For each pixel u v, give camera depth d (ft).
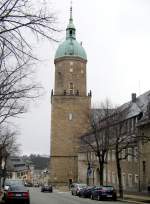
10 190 105.40
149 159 154.30
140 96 194.29
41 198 144.46
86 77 338.95
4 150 198.80
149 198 135.23
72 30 346.54
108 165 215.72
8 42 32.83
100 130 174.29
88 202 121.29
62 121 324.19
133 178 173.78
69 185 293.23
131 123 174.91
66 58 337.52
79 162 300.81
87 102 327.06
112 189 133.69
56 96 328.08
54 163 319.47
